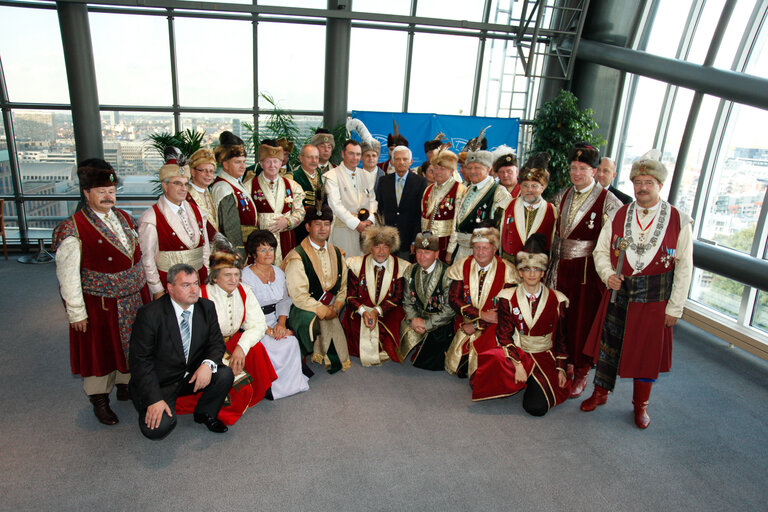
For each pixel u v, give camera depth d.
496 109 8.43
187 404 3.00
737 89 4.45
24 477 2.48
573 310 3.38
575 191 3.35
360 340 3.76
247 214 3.77
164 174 2.99
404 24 7.79
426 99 8.28
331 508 2.33
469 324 3.59
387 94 8.21
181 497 2.37
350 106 8.17
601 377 3.11
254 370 3.15
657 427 3.14
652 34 6.33
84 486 2.43
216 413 2.86
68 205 7.45
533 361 3.23
